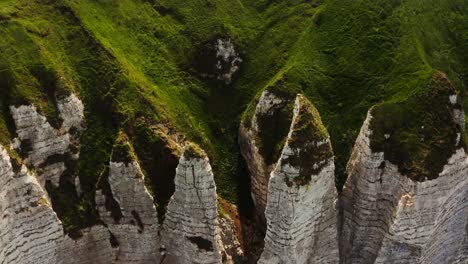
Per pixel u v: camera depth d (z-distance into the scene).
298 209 29.02
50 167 30.44
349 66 38.16
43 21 35.53
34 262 28.83
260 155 34.44
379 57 37.88
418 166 30.16
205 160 28.52
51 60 33.22
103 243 30.84
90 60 34.88
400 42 38.25
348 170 33.31
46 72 32.22
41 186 29.84
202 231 29.89
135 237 30.69
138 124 32.94
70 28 36.16
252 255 33.41
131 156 29.94
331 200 30.84
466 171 31.19
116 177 29.95
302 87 36.81
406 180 30.20
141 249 31.05
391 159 30.95
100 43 35.88
